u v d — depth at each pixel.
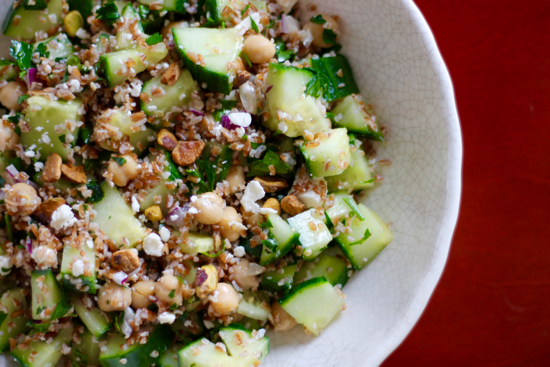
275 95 0.32
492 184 0.39
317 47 0.35
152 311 0.32
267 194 0.33
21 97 0.32
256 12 0.33
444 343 0.39
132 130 0.32
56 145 0.32
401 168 0.34
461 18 0.39
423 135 0.33
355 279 0.34
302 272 0.34
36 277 0.31
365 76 0.34
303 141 0.33
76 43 0.33
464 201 0.39
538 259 0.39
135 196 0.32
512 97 0.39
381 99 0.34
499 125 0.39
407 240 0.33
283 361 0.33
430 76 0.33
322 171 0.32
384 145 0.34
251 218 0.32
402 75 0.33
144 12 0.33
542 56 0.39
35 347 0.32
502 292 0.39
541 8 0.39
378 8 0.33
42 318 0.31
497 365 0.38
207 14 0.33
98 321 0.31
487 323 0.39
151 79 0.32
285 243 0.32
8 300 0.32
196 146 0.32
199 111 0.32
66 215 0.31
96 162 0.33
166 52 0.32
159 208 0.32
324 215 0.33
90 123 0.32
